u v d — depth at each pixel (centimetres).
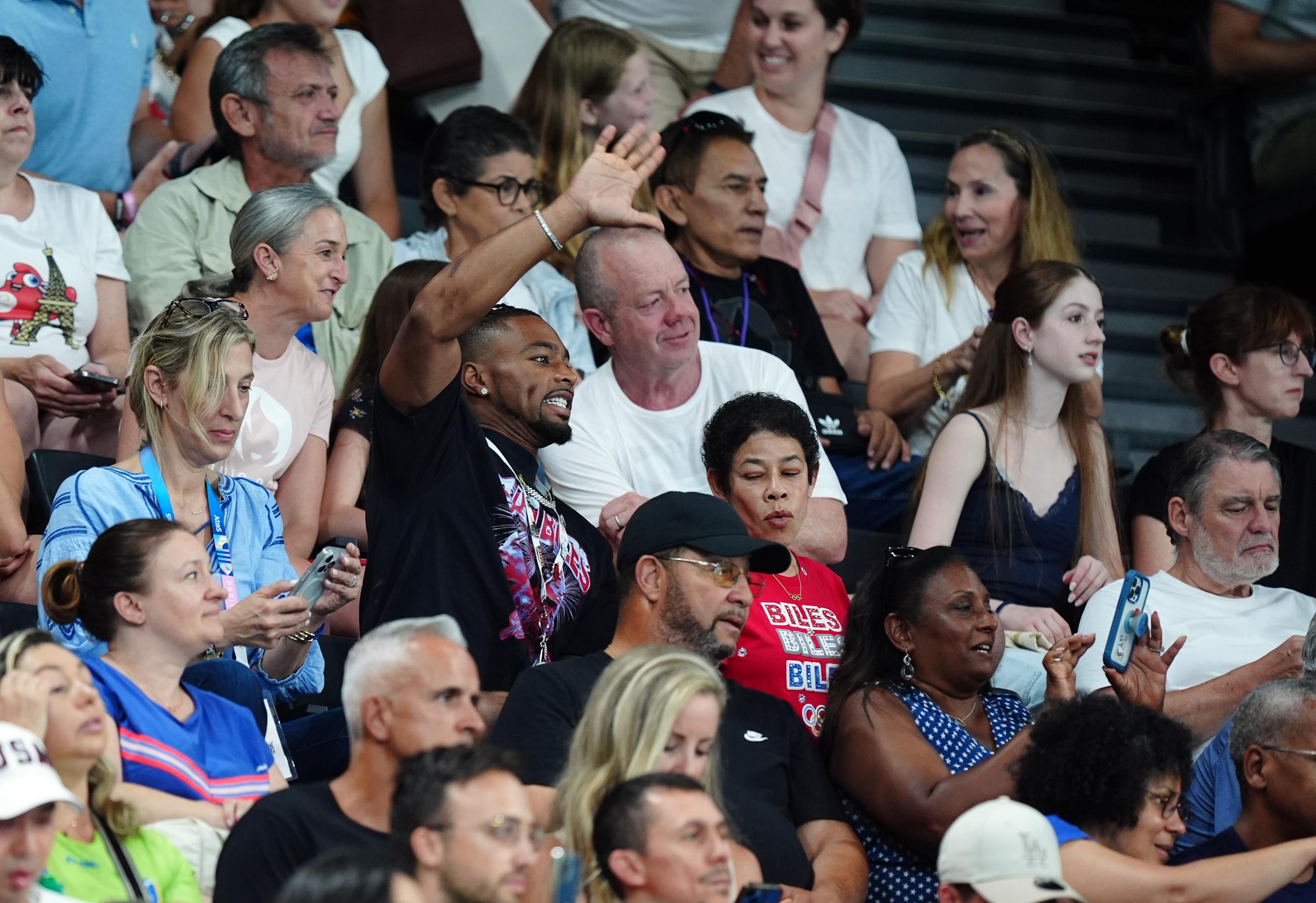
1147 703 1534
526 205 2200
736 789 1418
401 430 1507
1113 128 3158
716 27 2802
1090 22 3312
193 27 2594
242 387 1493
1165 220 3078
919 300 2369
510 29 2691
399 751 1180
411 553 1515
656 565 1437
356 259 2150
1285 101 2939
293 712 1689
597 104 2477
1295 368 2131
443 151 2197
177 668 1330
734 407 1675
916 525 1950
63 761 1155
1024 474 1972
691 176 2175
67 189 1978
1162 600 1848
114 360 1953
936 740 1523
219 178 2092
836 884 1395
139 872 1185
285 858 1165
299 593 1387
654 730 1186
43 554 1441
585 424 1834
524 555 1584
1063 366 1972
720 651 1435
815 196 2522
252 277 1775
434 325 1440
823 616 1645
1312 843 1373
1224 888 1325
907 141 2933
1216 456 1855
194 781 1305
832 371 2269
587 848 1173
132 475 1484
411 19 2633
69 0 2161
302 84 2069
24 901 1067
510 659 1552
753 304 2206
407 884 891
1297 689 1508
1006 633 1875
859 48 3116
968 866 1139
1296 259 2952
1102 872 1312
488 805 995
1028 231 2325
